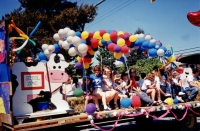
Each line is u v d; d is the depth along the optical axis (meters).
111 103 6.21
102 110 5.69
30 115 4.49
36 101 5.11
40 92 5.03
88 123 5.36
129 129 7.74
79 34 6.24
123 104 5.57
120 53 6.22
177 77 8.08
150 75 6.86
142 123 7.80
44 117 4.65
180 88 7.71
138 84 7.12
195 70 9.36
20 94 4.55
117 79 6.81
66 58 18.05
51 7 21.97
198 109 7.27
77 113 5.12
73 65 16.31
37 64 4.80
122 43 6.09
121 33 6.46
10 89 4.13
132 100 5.63
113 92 5.87
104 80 6.21
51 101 4.90
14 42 5.38
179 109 6.64
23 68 4.64
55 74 4.98
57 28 20.45
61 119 4.57
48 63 4.93
